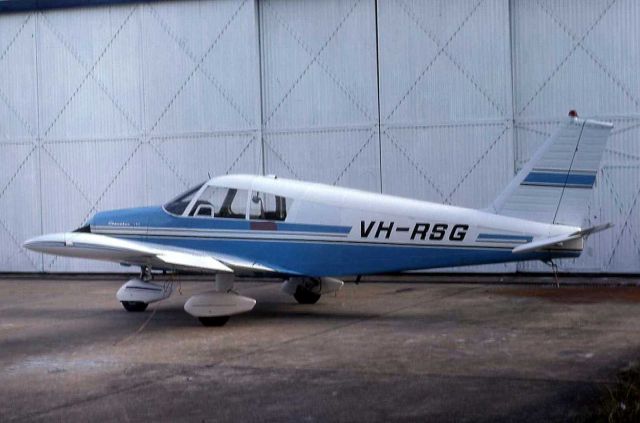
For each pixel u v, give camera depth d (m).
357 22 16.39
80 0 17.80
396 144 16.25
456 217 10.65
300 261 11.20
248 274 11.59
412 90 16.14
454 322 10.65
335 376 7.63
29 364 8.50
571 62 15.41
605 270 15.27
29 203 18.31
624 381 6.93
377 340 9.42
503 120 15.66
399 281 15.47
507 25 15.58
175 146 17.45
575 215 10.53
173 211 11.80
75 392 7.26
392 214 10.85
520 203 10.62
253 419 6.30
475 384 7.19
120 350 9.16
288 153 16.86
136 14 17.58
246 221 11.38
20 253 18.31
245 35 16.97
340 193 11.20
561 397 6.67
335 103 16.58
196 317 10.93
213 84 17.19
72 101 18.03
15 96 18.34
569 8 15.38
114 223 12.00
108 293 14.70
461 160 15.91
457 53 15.87
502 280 15.17
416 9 16.06
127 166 17.77
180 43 17.34
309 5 16.64
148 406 6.74
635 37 15.08
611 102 15.23
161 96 17.50
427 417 6.23
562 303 12.18
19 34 18.28
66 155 18.09
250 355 8.70
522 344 8.97
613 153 15.22
